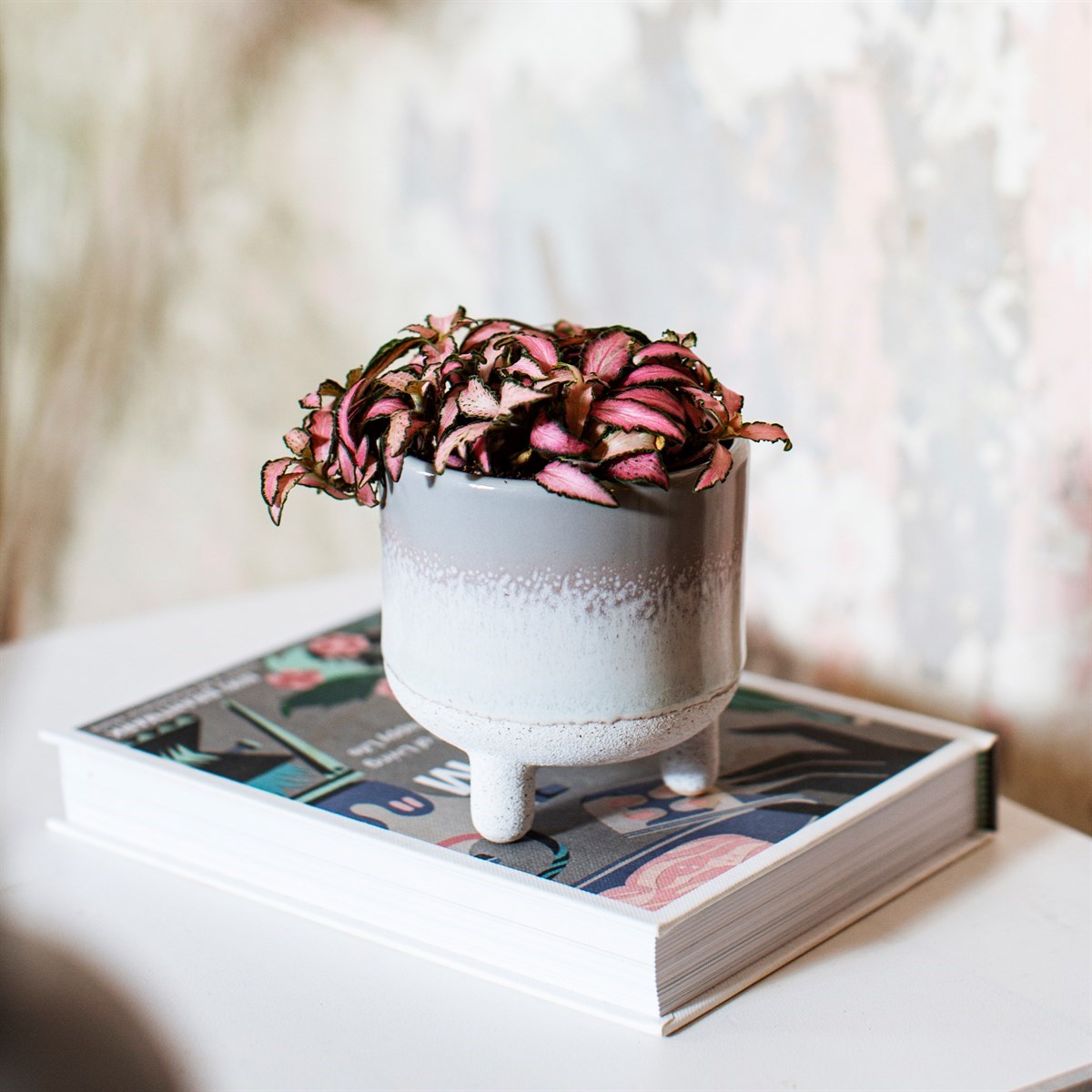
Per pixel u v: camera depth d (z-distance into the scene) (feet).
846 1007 2.72
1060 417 3.42
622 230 3.97
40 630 6.06
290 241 4.93
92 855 3.03
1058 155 3.33
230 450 5.38
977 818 3.10
